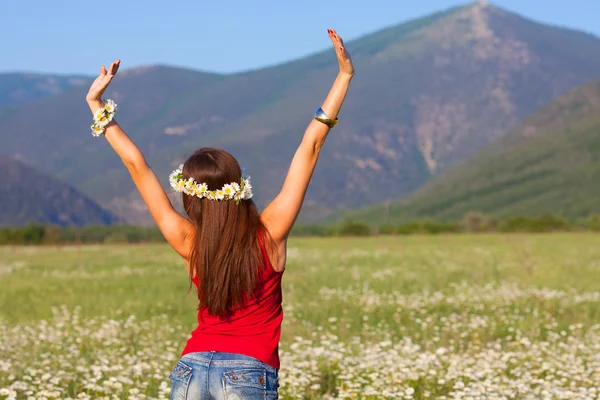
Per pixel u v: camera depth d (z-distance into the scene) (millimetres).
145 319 13078
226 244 3586
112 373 7902
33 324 12109
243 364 3510
